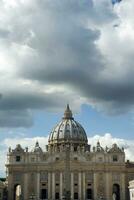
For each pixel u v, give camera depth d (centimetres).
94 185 19888
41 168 19962
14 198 19788
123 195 19788
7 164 19975
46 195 19762
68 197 19400
